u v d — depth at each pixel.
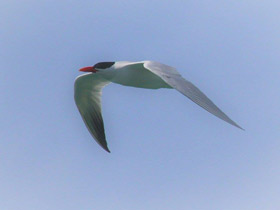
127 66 14.17
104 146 16.06
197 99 11.63
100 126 16.17
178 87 11.91
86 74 15.38
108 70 14.51
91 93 16.02
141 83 14.44
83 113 16.25
